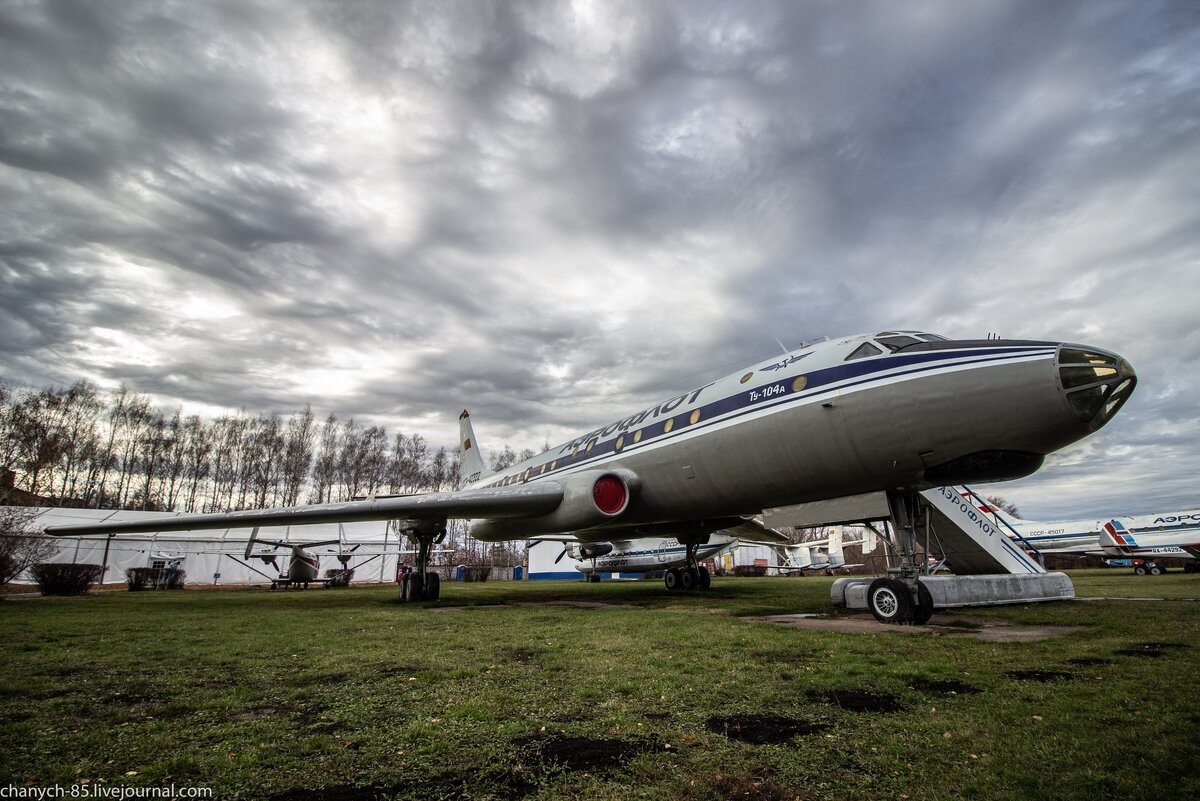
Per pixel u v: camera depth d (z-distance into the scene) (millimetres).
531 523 13188
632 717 3328
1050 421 6289
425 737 3010
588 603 11852
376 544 31734
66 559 23781
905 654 5160
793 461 8406
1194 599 10797
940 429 6910
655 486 10961
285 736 3053
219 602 12766
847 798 2266
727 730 3092
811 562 52062
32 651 5734
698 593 15117
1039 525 35188
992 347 6844
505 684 4152
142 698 3857
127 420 44781
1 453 34844
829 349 8516
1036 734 2957
